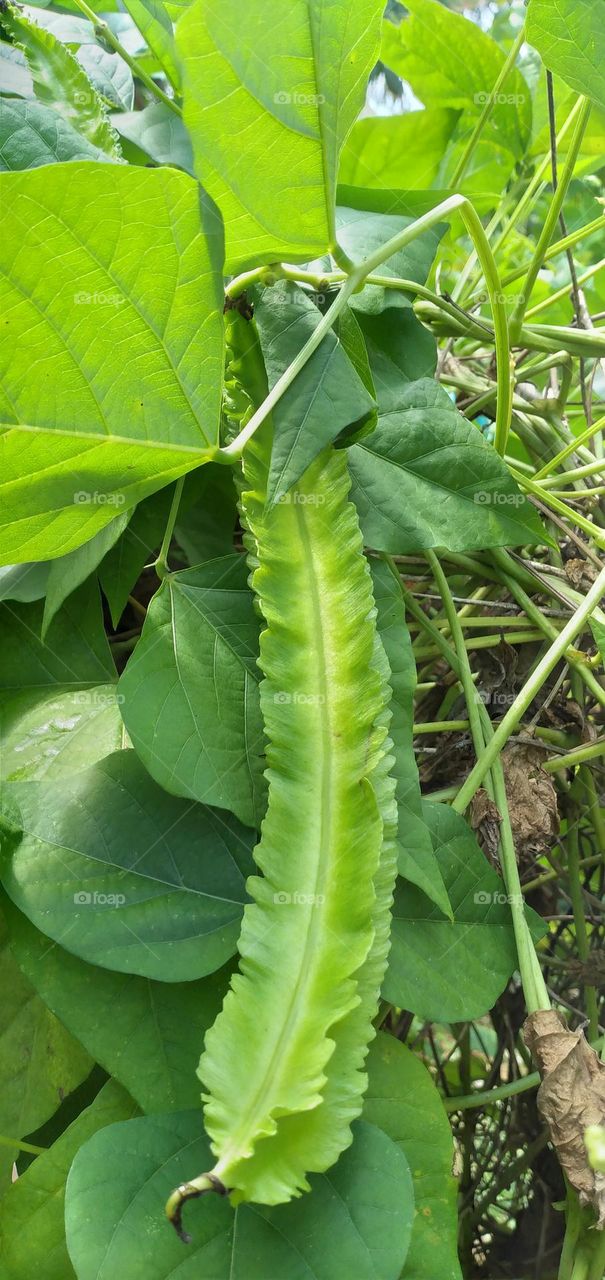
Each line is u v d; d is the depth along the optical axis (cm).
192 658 19
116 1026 17
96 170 14
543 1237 28
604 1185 18
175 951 17
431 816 20
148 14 21
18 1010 20
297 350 19
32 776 20
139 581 26
